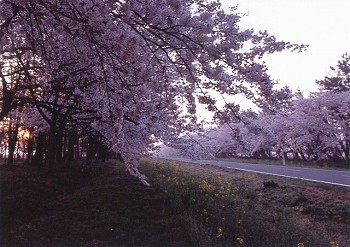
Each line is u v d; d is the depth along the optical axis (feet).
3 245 23.84
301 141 109.50
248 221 29.89
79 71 27.17
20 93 40.04
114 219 31.55
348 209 40.91
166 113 27.25
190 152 31.27
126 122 27.40
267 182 56.03
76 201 38.50
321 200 45.09
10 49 28.14
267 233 27.91
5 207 32.42
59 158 75.77
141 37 18.71
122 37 17.26
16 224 29.30
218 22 20.71
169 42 20.22
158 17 17.60
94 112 35.40
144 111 22.82
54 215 32.86
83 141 82.17
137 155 32.73
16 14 21.62
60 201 38.70
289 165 111.24
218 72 20.42
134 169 31.19
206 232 26.32
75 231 28.14
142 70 20.24
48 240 25.86
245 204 38.27
